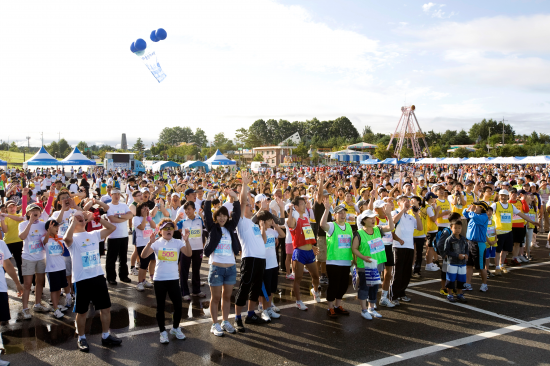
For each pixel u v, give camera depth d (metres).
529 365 4.14
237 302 5.21
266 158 95.50
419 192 11.05
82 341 4.55
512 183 17.55
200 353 4.46
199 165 36.09
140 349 4.56
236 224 5.26
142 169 45.25
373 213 5.62
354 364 4.17
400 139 82.88
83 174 30.06
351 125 143.62
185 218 6.78
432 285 7.21
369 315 5.52
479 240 6.72
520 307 5.97
